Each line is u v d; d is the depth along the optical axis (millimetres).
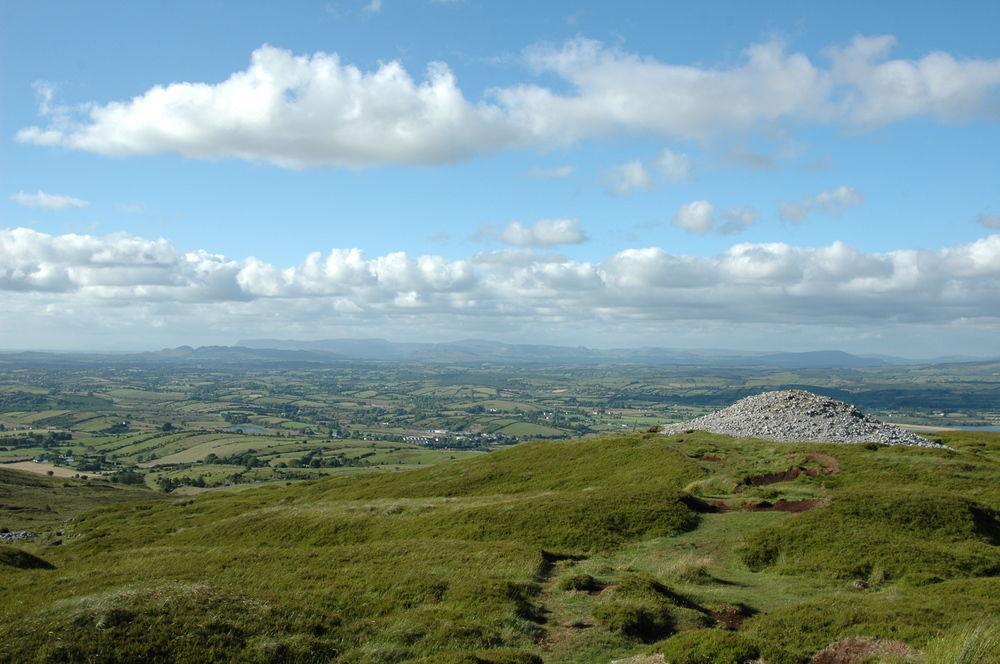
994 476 56438
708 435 82625
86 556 71188
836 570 37969
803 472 61344
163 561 46000
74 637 24438
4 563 46969
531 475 81000
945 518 44500
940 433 92625
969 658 21016
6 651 23344
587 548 47969
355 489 94500
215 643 25406
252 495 105312
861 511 45688
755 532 45281
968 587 30719
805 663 23562
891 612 26828
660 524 50125
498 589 33406
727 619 30797
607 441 88188
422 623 29156
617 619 29156
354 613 30812
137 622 25969
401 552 43750
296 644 26109
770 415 87062
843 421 82500
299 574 37719
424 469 101188
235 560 43156
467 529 54531
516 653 25359
